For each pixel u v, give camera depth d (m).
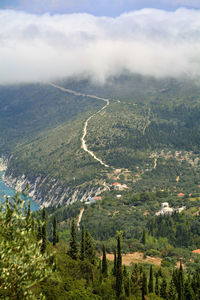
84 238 106.06
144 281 89.31
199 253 137.75
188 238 150.62
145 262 129.25
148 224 169.38
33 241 32.03
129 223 176.62
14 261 29.22
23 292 29.45
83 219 191.50
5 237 29.92
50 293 62.69
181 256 134.62
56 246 103.44
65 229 178.00
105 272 96.75
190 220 164.25
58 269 79.06
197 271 108.25
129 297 85.44
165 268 120.44
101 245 147.25
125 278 94.25
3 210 30.91
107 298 82.12
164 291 90.19
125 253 142.38
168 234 156.12
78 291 71.38
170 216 171.00
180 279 86.06
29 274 30.16
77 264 87.06
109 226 175.38
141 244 149.75
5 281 28.91
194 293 88.38
